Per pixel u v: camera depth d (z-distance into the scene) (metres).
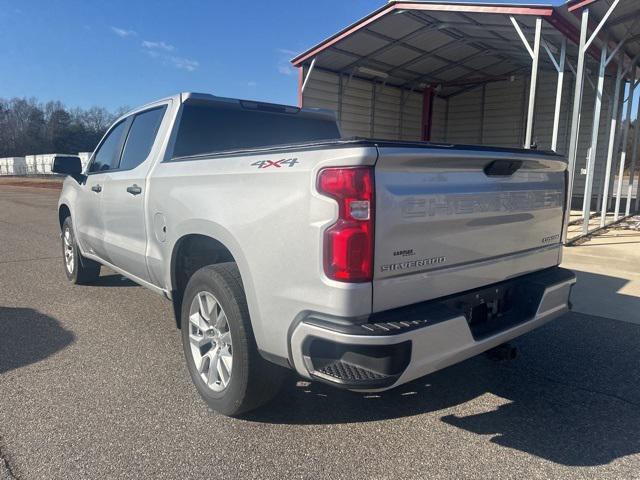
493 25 11.56
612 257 7.93
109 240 4.57
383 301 2.31
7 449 2.65
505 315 3.05
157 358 3.90
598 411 3.14
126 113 4.82
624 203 18.59
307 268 2.33
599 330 4.58
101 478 2.42
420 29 13.11
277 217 2.47
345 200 2.21
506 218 2.93
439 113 21.44
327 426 2.94
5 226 12.06
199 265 3.56
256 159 2.71
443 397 3.32
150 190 3.68
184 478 2.44
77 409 3.09
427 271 2.49
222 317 2.99
